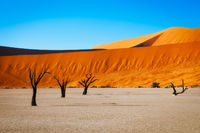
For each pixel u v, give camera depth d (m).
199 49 103.12
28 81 97.25
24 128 9.70
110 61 108.75
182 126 10.15
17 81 95.12
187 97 32.22
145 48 113.12
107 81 86.81
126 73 98.06
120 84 81.94
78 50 154.88
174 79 77.62
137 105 20.70
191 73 80.50
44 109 17.34
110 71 103.50
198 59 98.19
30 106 19.98
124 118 12.64
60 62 110.50
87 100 27.36
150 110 16.55
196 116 13.35
